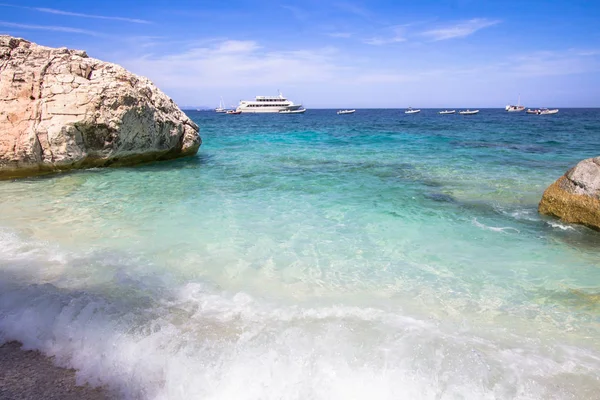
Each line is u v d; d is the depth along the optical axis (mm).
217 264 5746
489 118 79938
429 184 11570
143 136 14453
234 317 4246
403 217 8250
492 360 3568
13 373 3457
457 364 3459
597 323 4328
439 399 3115
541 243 6793
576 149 20812
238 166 14906
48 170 12562
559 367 3500
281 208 8883
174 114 16750
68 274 5262
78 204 9008
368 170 14078
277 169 14242
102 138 13203
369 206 9109
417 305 4656
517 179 12273
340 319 4215
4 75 12383
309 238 6934
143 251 6184
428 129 39875
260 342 3736
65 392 3252
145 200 9461
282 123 57156
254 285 5102
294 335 3840
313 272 5543
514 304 4727
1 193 10008
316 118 85438
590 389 3223
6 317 4199
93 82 13148
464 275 5527
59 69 13070
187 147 16984
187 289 4918
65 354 3695
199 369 3391
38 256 5852
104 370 3480
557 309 4625
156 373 3410
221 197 9867
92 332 3920
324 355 3562
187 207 8875
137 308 4406
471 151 19969
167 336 3830
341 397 3148
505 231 7410
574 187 7809
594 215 7359
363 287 5105
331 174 13219
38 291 4707
